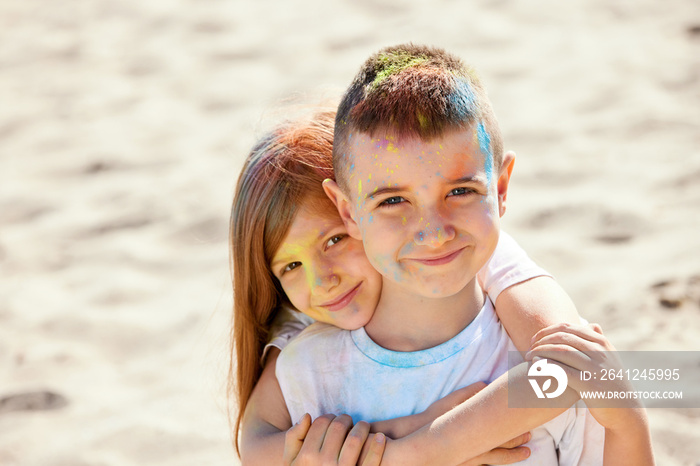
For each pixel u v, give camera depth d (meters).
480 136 1.52
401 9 7.14
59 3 8.84
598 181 4.00
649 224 3.54
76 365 3.33
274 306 1.94
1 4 8.91
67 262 4.26
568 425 1.61
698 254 3.22
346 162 1.60
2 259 4.37
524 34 6.15
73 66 7.16
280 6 7.84
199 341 3.36
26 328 3.68
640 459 1.51
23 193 5.13
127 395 3.06
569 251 3.43
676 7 6.12
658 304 2.94
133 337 3.50
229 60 6.75
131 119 5.99
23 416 3.00
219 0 8.27
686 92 4.82
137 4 8.48
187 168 5.11
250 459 1.71
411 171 1.48
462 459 1.52
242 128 5.45
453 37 6.28
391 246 1.53
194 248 4.20
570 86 5.18
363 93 1.57
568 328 1.54
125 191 4.95
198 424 2.78
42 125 6.11
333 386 1.68
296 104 2.12
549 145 4.48
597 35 5.89
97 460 2.65
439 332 1.63
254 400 1.84
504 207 1.67
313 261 1.76
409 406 1.61
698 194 3.71
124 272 4.07
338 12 7.36
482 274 1.73
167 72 6.74
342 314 1.72
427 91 1.49
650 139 4.33
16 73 7.16
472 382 1.60
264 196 1.78
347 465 1.54
